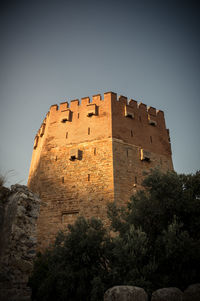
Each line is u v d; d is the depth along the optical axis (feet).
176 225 32.24
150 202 38.58
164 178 39.55
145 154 70.44
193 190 39.27
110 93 79.00
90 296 34.53
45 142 75.97
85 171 66.03
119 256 33.14
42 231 60.18
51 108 83.20
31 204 20.75
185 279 29.66
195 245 30.01
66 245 38.68
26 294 17.34
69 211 61.11
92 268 35.83
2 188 21.62
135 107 80.53
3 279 16.52
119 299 17.22
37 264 45.65
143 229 38.17
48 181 68.13
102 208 58.44
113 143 68.39
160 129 81.41
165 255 32.19
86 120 75.61
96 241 37.83
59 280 36.40
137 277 30.73
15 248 17.97
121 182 62.44
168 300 18.02
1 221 20.18
